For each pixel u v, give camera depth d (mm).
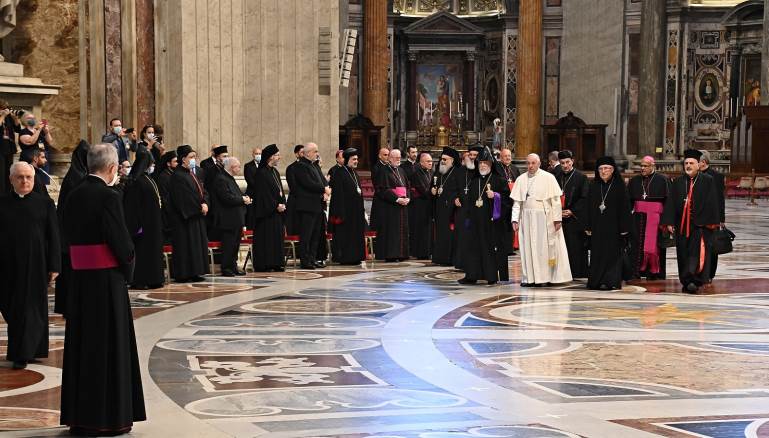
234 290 14086
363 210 17875
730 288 14688
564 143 39156
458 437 6750
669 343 10242
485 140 43875
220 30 17812
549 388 8250
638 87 40969
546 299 13477
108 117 17016
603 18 41500
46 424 7219
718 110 41062
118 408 6828
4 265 9117
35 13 17109
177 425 7086
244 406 7621
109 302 6906
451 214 15945
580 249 16156
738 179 38312
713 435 6824
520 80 40375
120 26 17125
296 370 8891
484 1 44219
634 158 41188
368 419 7227
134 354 7016
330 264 17781
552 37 42594
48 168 16312
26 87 15789
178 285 14633
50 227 9320
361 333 10727
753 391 8172
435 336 10570
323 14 20078
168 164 15047
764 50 38125
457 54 44125
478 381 8484
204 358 9406
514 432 6871
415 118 44188
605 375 8750
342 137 38219
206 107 17625
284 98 19312
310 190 16906
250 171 17469
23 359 9047
